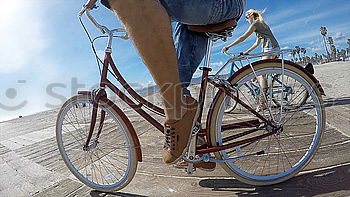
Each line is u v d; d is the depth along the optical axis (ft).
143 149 7.88
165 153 4.60
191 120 4.34
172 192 5.28
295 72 4.96
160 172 6.21
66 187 6.02
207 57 4.91
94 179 6.14
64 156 5.91
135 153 5.24
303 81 5.01
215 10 4.06
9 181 6.67
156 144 8.23
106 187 5.59
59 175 6.72
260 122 5.25
